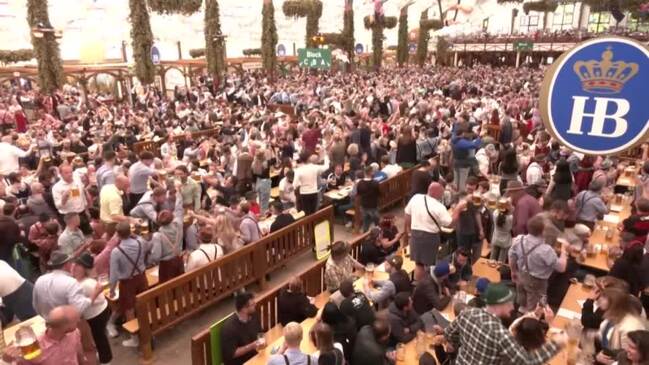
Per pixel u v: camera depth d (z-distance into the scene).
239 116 17.28
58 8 28.20
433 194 6.41
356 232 9.91
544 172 9.99
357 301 4.84
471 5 31.70
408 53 41.12
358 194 9.48
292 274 8.27
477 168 10.52
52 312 3.66
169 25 37.78
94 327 5.13
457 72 38.16
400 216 10.93
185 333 6.55
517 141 12.66
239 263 7.10
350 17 32.72
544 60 49.25
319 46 28.59
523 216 6.68
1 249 6.00
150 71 20.78
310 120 14.71
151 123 17.12
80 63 27.12
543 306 5.08
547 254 5.32
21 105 20.98
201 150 12.98
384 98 20.14
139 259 5.84
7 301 4.83
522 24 56.03
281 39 47.12
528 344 3.54
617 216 8.04
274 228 8.02
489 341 3.43
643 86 2.67
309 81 29.45
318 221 8.66
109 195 7.35
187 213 7.73
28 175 9.88
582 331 4.49
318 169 9.17
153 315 5.87
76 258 5.26
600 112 2.83
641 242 5.88
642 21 36.91
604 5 37.44
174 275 6.44
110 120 16.39
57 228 6.76
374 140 12.91
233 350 4.72
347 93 22.94
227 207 8.40
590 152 2.92
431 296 5.40
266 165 10.60
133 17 20.11
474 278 6.45
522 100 19.64
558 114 3.00
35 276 7.44
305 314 5.35
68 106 19.47
